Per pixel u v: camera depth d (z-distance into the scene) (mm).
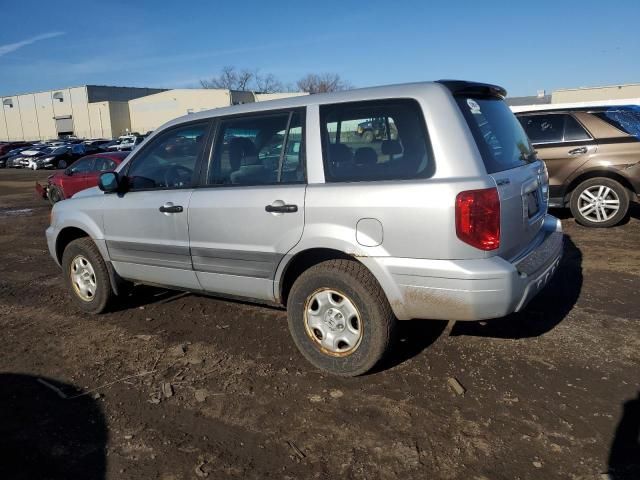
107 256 4887
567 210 9320
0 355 4371
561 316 4535
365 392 3480
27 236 10031
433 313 3268
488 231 3092
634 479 2582
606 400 3252
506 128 3857
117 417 3350
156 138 4547
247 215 3814
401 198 3193
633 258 6148
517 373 3615
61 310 5410
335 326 3615
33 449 3049
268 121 3865
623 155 7496
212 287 4242
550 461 2738
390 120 3367
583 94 40969
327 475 2721
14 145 43969
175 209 4227
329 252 3672
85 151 34625
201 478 2740
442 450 2869
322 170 3551
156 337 4559
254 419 3250
